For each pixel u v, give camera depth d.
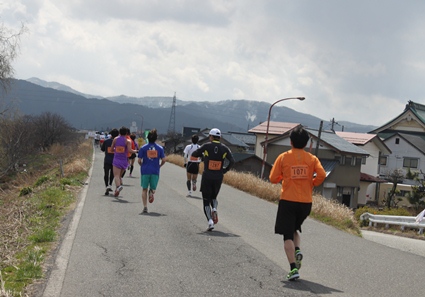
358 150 39.34
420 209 31.56
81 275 5.84
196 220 10.34
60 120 52.03
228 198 15.91
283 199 6.14
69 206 11.50
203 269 6.36
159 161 11.05
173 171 26.92
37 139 48.22
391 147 49.78
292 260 6.04
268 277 6.18
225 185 20.56
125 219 9.86
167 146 67.50
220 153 9.33
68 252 6.93
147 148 10.94
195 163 14.84
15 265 6.18
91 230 8.58
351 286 6.12
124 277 5.82
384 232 14.41
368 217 16.41
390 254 8.80
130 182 18.27
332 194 37.47
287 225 6.10
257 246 8.09
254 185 18.41
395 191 37.78
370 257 8.29
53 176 20.19
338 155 37.91
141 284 5.57
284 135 41.72
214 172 9.27
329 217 13.47
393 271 7.24
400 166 49.31
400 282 6.56
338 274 6.73
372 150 46.34
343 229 12.62
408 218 14.20
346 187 38.56
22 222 9.50
